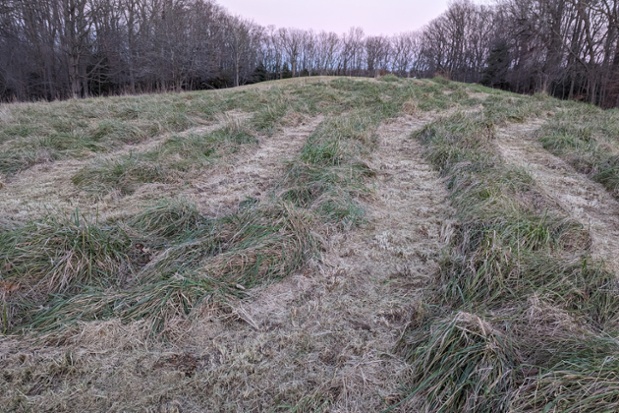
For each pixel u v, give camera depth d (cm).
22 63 2064
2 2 1664
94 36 2214
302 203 278
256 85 1232
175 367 146
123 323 163
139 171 326
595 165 339
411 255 220
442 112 588
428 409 129
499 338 140
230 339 161
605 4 1425
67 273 189
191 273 189
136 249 220
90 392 134
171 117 536
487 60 2867
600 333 150
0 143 430
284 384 140
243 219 238
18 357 144
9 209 267
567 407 113
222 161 368
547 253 199
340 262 214
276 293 189
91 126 493
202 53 2445
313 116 573
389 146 423
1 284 178
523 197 270
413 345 154
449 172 326
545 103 679
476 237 218
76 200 286
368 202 283
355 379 142
